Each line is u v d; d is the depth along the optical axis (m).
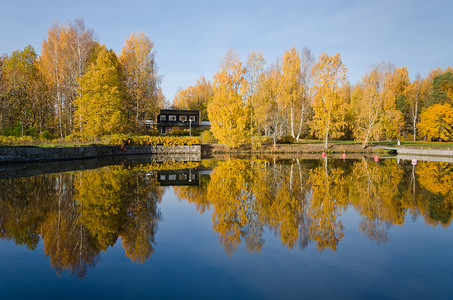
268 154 36.28
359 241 6.70
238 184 14.20
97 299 4.23
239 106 35.94
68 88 36.00
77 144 29.31
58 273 5.12
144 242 6.61
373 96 38.19
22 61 42.91
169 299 4.22
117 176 16.38
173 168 20.95
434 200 10.76
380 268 5.33
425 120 49.78
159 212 9.16
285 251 6.13
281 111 45.03
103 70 31.94
